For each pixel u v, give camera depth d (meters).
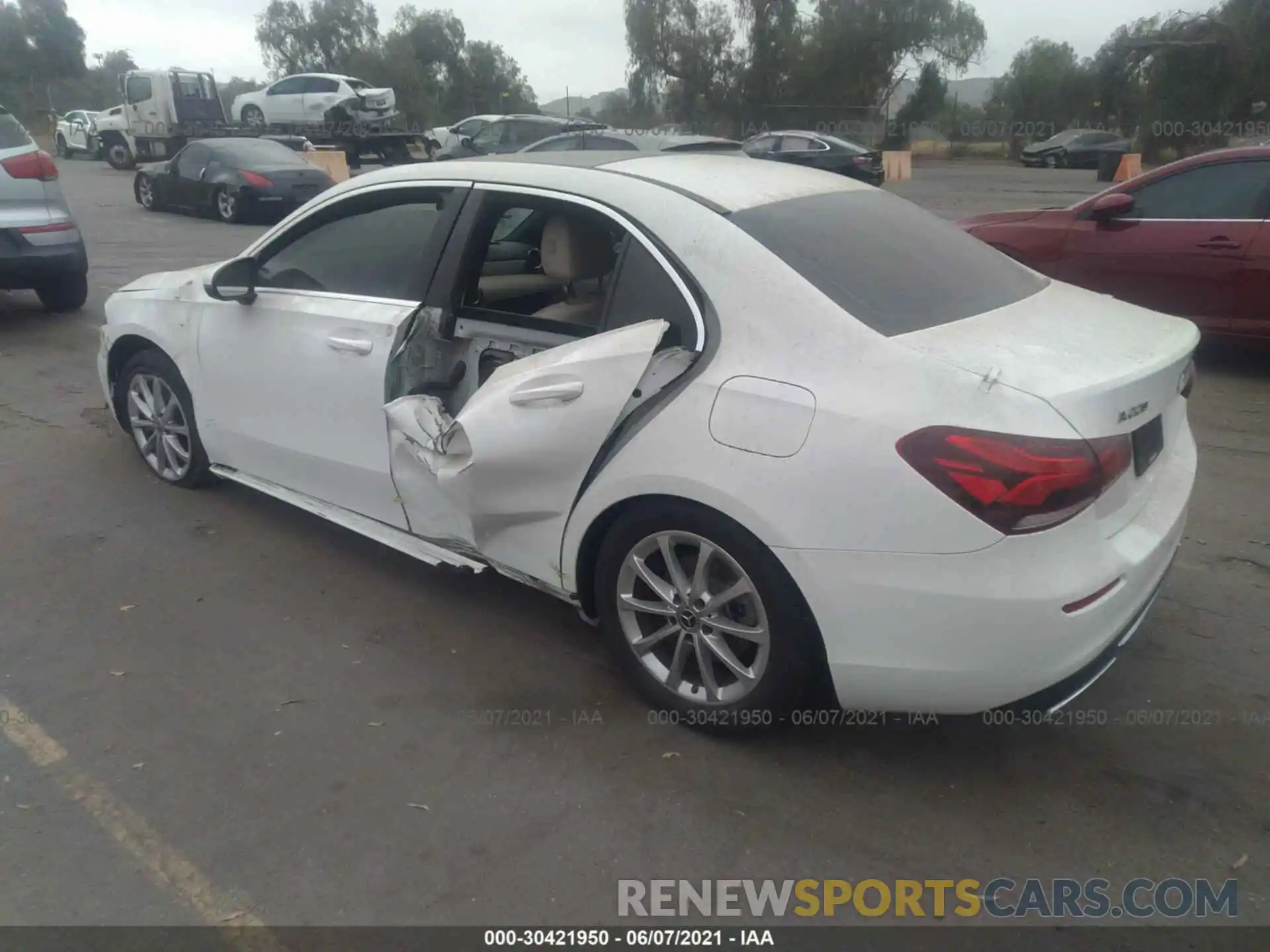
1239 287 6.74
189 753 3.02
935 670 2.60
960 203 20.70
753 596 2.82
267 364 4.12
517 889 2.54
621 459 2.95
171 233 14.35
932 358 2.61
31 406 6.24
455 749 3.05
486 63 57.84
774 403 2.69
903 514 2.51
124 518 4.64
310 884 2.54
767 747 3.07
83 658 3.52
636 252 3.11
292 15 58.09
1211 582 4.11
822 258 2.96
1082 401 2.51
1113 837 2.72
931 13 46.31
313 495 4.18
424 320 3.63
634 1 48.28
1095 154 36.69
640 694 3.26
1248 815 2.80
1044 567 2.48
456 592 4.02
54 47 61.91
